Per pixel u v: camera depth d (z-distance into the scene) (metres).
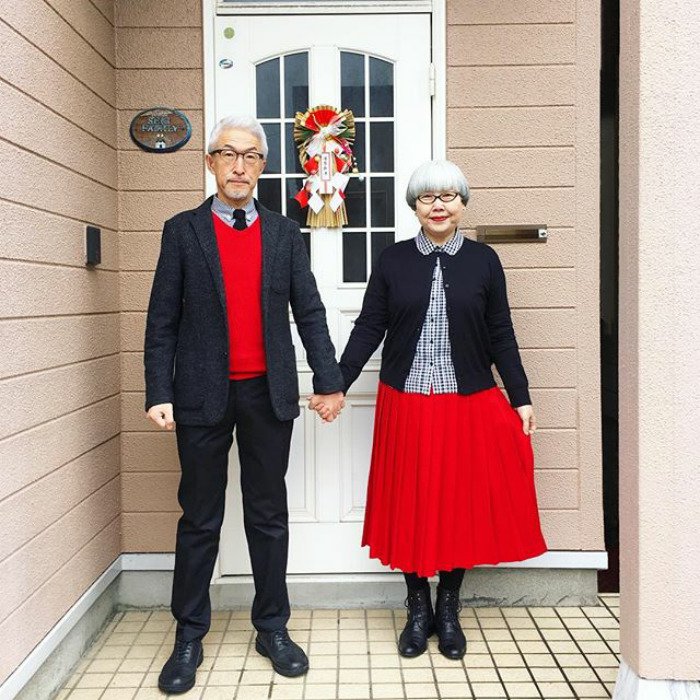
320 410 2.22
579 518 2.65
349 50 2.63
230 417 2.15
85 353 2.31
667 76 1.76
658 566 1.82
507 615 2.60
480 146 2.62
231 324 2.12
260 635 2.29
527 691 2.11
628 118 1.84
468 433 2.22
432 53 2.62
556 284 2.62
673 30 1.75
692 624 1.81
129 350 2.63
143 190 2.61
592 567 2.65
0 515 1.76
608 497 2.80
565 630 2.48
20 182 1.86
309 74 2.63
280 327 2.16
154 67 2.59
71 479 2.20
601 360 2.80
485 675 2.19
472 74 2.61
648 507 1.81
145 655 2.32
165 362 2.10
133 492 2.65
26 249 1.90
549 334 2.63
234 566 2.66
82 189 2.28
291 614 2.62
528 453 2.29
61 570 2.12
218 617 2.59
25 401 1.89
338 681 2.16
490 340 2.34
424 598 2.37
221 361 2.10
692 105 1.76
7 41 1.79
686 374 1.79
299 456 2.67
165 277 2.11
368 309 2.35
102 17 2.46
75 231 2.22
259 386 2.15
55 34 2.07
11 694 1.77
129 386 2.63
